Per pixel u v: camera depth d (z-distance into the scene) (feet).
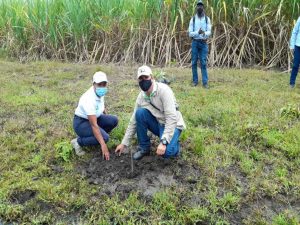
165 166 12.99
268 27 29.50
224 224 10.55
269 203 11.53
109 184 12.17
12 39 35.78
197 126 16.38
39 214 11.10
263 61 29.96
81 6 33.01
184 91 21.50
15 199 11.73
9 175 12.67
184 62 30.73
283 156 13.82
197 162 13.23
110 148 14.07
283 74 26.58
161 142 11.87
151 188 11.94
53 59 33.88
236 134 15.20
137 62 32.01
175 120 11.93
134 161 13.20
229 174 12.75
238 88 22.20
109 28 32.48
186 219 10.67
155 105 12.17
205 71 22.67
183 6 30.99
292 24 28.73
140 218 10.77
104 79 12.67
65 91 21.90
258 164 13.28
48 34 34.12
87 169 12.98
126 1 33.88
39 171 12.87
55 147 14.24
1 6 38.24
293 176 12.58
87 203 11.34
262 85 22.91
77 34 33.30
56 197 11.51
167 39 31.14
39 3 34.63
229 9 30.25
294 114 17.17
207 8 30.17
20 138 15.21
